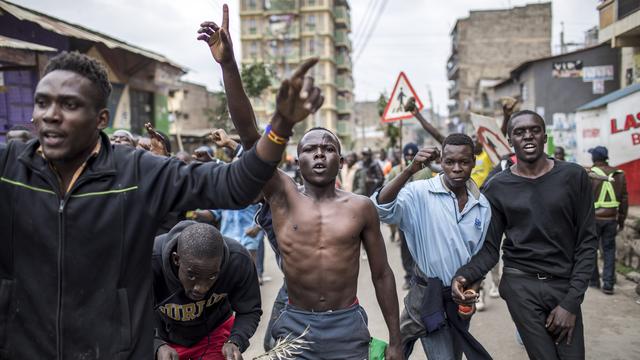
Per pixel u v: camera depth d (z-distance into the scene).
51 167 1.70
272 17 46.41
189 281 2.54
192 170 1.78
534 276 3.30
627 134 9.83
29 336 1.70
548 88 23.47
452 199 3.48
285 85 1.56
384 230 12.75
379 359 2.82
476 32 41.97
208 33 2.17
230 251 2.88
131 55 15.48
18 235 1.69
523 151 3.32
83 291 1.69
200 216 5.34
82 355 1.70
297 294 2.78
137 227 1.75
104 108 1.74
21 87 10.76
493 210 3.48
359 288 7.10
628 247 7.73
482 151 7.23
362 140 60.75
